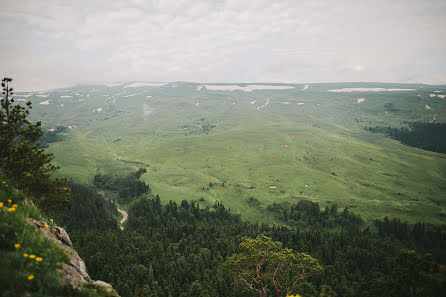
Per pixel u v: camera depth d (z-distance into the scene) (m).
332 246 114.25
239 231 131.50
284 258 43.12
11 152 24.62
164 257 91.94
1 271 9.90
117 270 77.25
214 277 78.50
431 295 22.58
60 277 12.51
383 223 156.25
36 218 16.44
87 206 144.38
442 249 130.12
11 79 26.78
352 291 73.38
